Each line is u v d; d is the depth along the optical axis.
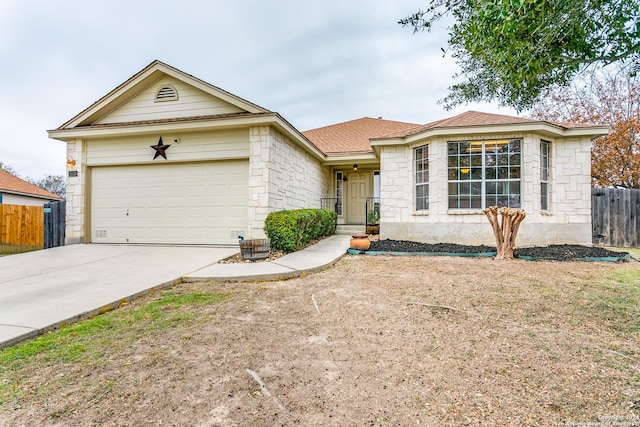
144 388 2.26
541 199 8.62
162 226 8.83
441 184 8.77
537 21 3.09
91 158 9.12
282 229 7.51
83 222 9.05
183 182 8.76
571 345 2.87
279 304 4.13
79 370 2.51
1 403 2.08
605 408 1.99
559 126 8.31
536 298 4.23
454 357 2.68
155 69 8.62
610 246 9.70
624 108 13.41
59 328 3.37
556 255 7.09
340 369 2.51
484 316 3.62
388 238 9.62
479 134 8.52
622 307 3.85
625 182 13.46
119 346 2.93
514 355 2.70
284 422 1.89
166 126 8.28
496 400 2.09
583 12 3.14
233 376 2.41
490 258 7.15
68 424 1.88
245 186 8.41
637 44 3.32
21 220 9.93
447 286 4.82
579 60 3.49
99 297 4.21
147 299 4.41
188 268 5.90
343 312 3.80
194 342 3.01
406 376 2.40
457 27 4.11
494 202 8.56
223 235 8.49
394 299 4.26
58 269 5.88
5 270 5.82
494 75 4.98
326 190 13.59
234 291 4.75
